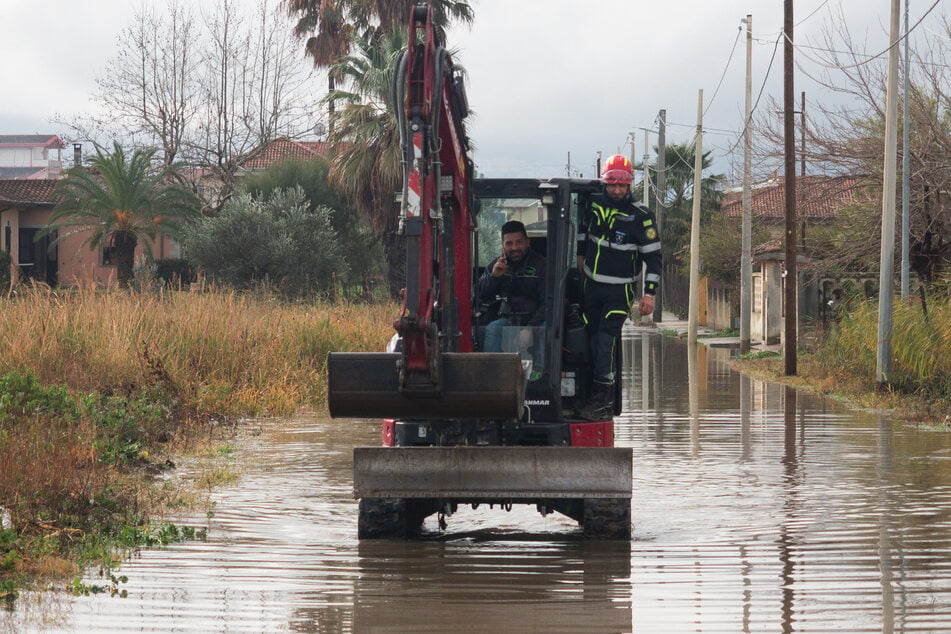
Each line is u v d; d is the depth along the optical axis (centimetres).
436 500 1414
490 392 1201
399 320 1155
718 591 1128
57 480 1446
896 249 3853
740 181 5050
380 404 1220
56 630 983
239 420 2542
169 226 6488
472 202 1410
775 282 5134
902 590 1130
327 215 6581
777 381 3716
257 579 1175
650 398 3195
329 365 1224
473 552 1312
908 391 3119
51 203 7625
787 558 1276
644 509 1577
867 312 3634
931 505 1598
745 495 1684
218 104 7600
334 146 6238
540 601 1095
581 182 1460
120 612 1043
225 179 7631
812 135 4069
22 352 2377
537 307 1475
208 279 6156
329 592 1125
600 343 1470
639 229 1460
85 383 2344
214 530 1423
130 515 1472
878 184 3934
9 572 1174
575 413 1496
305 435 2333
